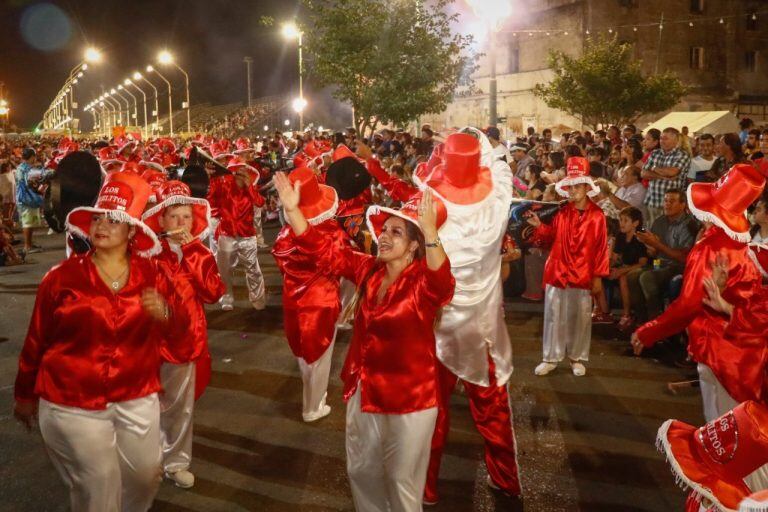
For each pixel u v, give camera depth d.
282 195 3.63
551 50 32.88
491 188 4.18
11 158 23.28
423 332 3.36
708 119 22.30
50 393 3.34
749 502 1.89
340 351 7.86
